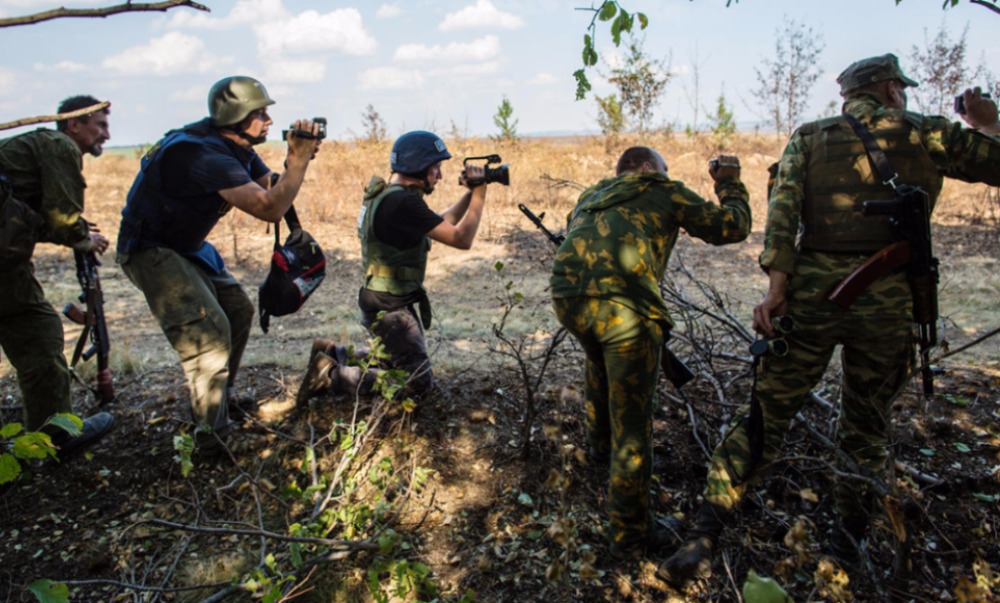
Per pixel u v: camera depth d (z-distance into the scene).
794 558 2.32
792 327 2.53
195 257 3.42
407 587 2.63
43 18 0.92
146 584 2.83
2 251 2.99
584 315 2.64
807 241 2.60
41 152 3.10
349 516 2.82
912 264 2.45
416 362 3.61
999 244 8.50
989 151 2.43
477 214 3.40
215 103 3.24
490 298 6.82
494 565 2.88
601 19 1.80
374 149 16.25
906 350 2.54
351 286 7.48
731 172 2.88
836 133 2.56
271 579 2.49
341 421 3.62
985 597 1.98
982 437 3.51
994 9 1.69
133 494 3.30
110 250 9.28
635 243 2.61
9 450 1.56
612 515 2.78
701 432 3.59
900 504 2.31
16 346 3.32
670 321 2.64
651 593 2.70
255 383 4.21
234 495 3.28
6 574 2.87
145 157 3.24
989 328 5.30
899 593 2.52
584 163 15.13
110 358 4.68
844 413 2.75
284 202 3.13
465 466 3.39
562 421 3.65
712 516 2.67
